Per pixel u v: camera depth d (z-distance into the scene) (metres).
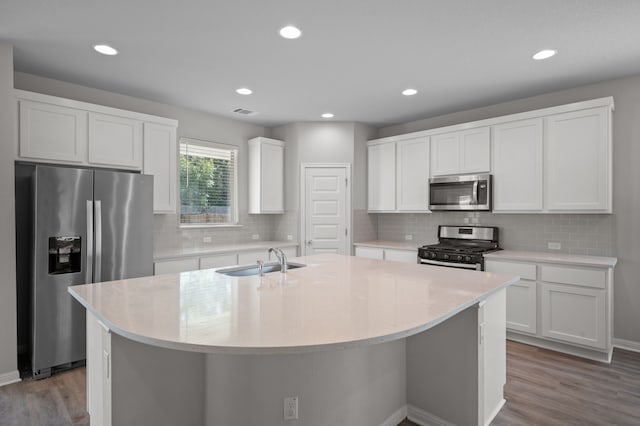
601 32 2.48
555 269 3.12
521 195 3.57
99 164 3.25
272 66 3.06
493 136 3.77
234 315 1.46
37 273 2.67
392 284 2.07
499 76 3.28
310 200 4.89
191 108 4.29
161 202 3.71
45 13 2.23
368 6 2.17
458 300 1.71
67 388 2.53
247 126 4.98
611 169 3.13
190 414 1.80
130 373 1.61
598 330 2.91
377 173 4.89
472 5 2.16
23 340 3.07
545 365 2.86
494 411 2.14
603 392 2.43
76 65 3.03
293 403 1.65
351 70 3.15
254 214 5.03
